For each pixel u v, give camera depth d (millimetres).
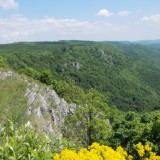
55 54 141000
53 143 6527
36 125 27125
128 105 123125
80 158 5586
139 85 148500
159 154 10133
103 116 34781
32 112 28984
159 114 12406
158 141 10641
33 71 71688
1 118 22312
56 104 36875
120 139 12578
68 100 58000
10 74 35219
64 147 6594
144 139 10773
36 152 5496
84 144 31781
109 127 32156
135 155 10445
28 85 34125
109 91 129750
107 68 152625
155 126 10812
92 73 138000
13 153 5375
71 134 33031
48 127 29406
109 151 6078
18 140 5781
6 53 119438
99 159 5789
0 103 25906
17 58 114875
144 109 122188
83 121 33250
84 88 123500
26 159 5469
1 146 5648
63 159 5562
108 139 13328
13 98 28875
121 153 6734
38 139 6043
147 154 7328
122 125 13008
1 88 30672
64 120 35906
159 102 133875
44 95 35938
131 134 12227
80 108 34438
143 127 12117
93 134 31734
